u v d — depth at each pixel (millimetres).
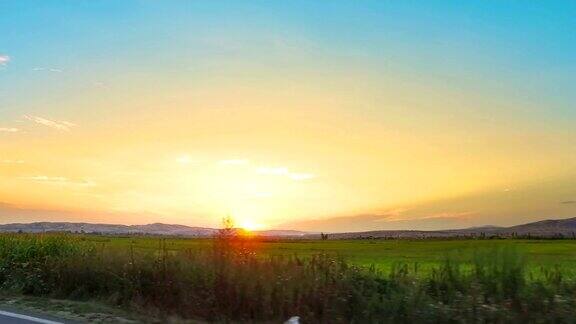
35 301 13000
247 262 12234
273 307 10820
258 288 11125
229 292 11148
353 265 12695
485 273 11367
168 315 11297
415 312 10062
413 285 11039
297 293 10969
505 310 9898
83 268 14102
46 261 15094
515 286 10727
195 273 12125
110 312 11594
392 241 73750
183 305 11438
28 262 15688
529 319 9711
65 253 15695
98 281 13688
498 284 10867
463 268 11898
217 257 12375
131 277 12898
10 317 10914
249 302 10961
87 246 16016
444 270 11922
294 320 9508
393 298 10492
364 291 11227
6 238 17281
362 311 10492
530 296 10266
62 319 10742
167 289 12008
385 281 11891
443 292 11188
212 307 11133
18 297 13773
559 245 39719
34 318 10812
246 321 10750
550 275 11555
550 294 10266
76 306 12266
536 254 26016
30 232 18281
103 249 14898
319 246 47094
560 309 9672
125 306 12172
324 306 10602
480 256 11695
